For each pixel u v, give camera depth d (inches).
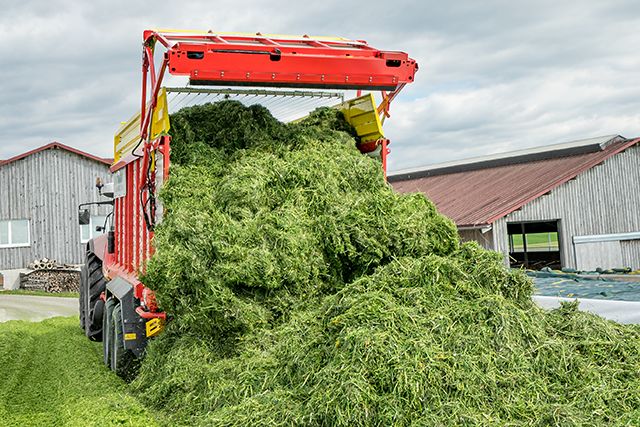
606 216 821.9
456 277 197.8
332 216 231.1
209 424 173.6
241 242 216.2
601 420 158.1
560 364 176.4
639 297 274.1
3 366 340.2
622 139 864.3
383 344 165.8
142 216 277.3
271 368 191.2
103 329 339.0
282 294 217.2
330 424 156.5
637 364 183.9
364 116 296.8
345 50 275.4
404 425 151.1
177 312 221.0
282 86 260.1
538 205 768.3
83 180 1072.2
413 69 279.1
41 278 971.9
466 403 157.4
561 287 331.3
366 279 201.6
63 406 242.5
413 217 239.1
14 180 1031.0
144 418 204.2
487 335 175.3
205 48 243.9
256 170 242.2
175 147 260.2
